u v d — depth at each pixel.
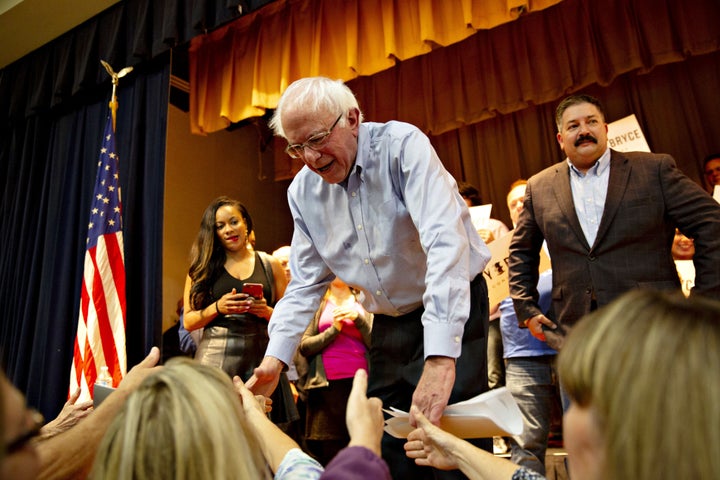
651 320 0.48
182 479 0.61
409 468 1.42
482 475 0.92
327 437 2.83
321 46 3.95
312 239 1.66
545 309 2.58
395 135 1.48
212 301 2.46
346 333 2.96
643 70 4.46
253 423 1.06
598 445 0.48
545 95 4.83
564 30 4.79
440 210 1.33
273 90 4.04
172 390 0.67
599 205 2.03
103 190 3.28
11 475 0.45
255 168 5.96
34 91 4.17
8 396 0.47
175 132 5.23
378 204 1.49
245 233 2.57
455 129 5.55
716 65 4.51
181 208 5.14
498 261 2.59
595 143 2.04
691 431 0.42
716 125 4.46
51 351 3.55
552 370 2.47
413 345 1.51
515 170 5.23
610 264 1.93
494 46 5.11
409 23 3.77
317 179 1.62
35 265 3.88
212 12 3.27
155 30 3.53
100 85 3.91
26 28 4.01
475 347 1.41
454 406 1.12
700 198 1.86
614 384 0.47
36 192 4.14
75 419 1.45
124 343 2.98
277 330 1.58
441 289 1.23
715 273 1.76
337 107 1.45
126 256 3.44
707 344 0.45
